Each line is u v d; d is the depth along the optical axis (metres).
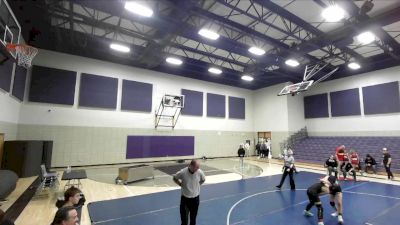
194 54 15.62
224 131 20.88
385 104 15.76
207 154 19.55
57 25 10.27
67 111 13.73
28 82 12.70
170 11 9.74
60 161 13.26
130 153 15.69
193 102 19.17
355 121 17.38
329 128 19.00
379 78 16.23
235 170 13.69
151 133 16.81
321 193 5.76
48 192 7.91
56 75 13.47
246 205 6.93
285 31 10.91
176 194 8.08
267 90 21.94
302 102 21.14
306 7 9.52
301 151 18.17
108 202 7.07
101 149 14.65
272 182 10.28
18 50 8.04
